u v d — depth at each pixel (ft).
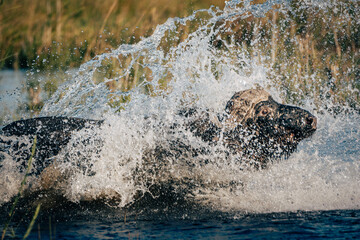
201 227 47.47
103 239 44.42
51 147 62.03
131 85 101.96
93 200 59.16
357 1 118.21
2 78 114.52
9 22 137.69
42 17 139.03
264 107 61.21
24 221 52.16
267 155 61.52
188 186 59.93
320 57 115.34
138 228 48.03
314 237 42.98
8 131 64.54
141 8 138.92
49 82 110.83
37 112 91.61
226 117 62.28
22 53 130.11
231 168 60.54
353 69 110.42
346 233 43.96
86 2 141.28
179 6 138.10
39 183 59.88
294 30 116.78
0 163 61.52
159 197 59.21
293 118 59.11
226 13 90.53
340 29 118.52
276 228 46.03
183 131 61.72
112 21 138.10
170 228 47.52
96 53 126.62
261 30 115.24
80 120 66.18
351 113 90.22
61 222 51.42
